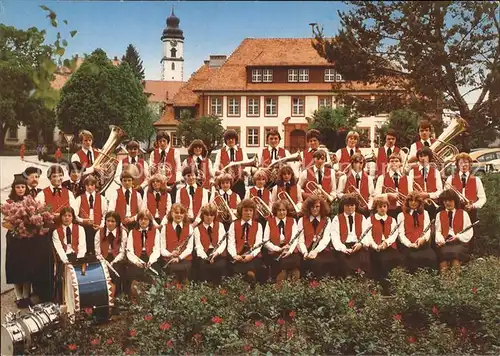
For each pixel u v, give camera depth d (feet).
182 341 19.36
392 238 23.81
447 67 24.43
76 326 20.03
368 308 20.53
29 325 19.89
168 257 23.06
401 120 24.63
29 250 22.39
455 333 20.45
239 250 23.22
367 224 23.71
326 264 23.36
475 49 24.52
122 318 20.84
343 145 24.49
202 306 20.31
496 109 24.54
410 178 24.52
